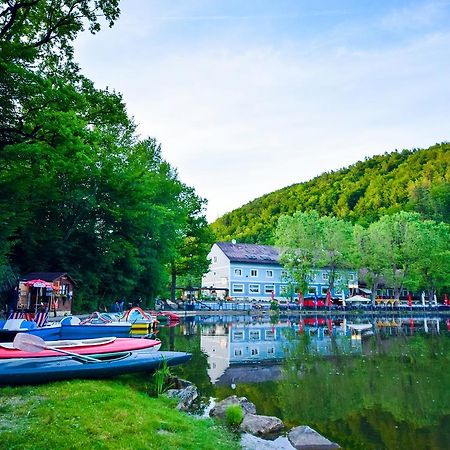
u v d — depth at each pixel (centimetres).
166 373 1077
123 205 3128
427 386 1176
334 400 1038
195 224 5209
